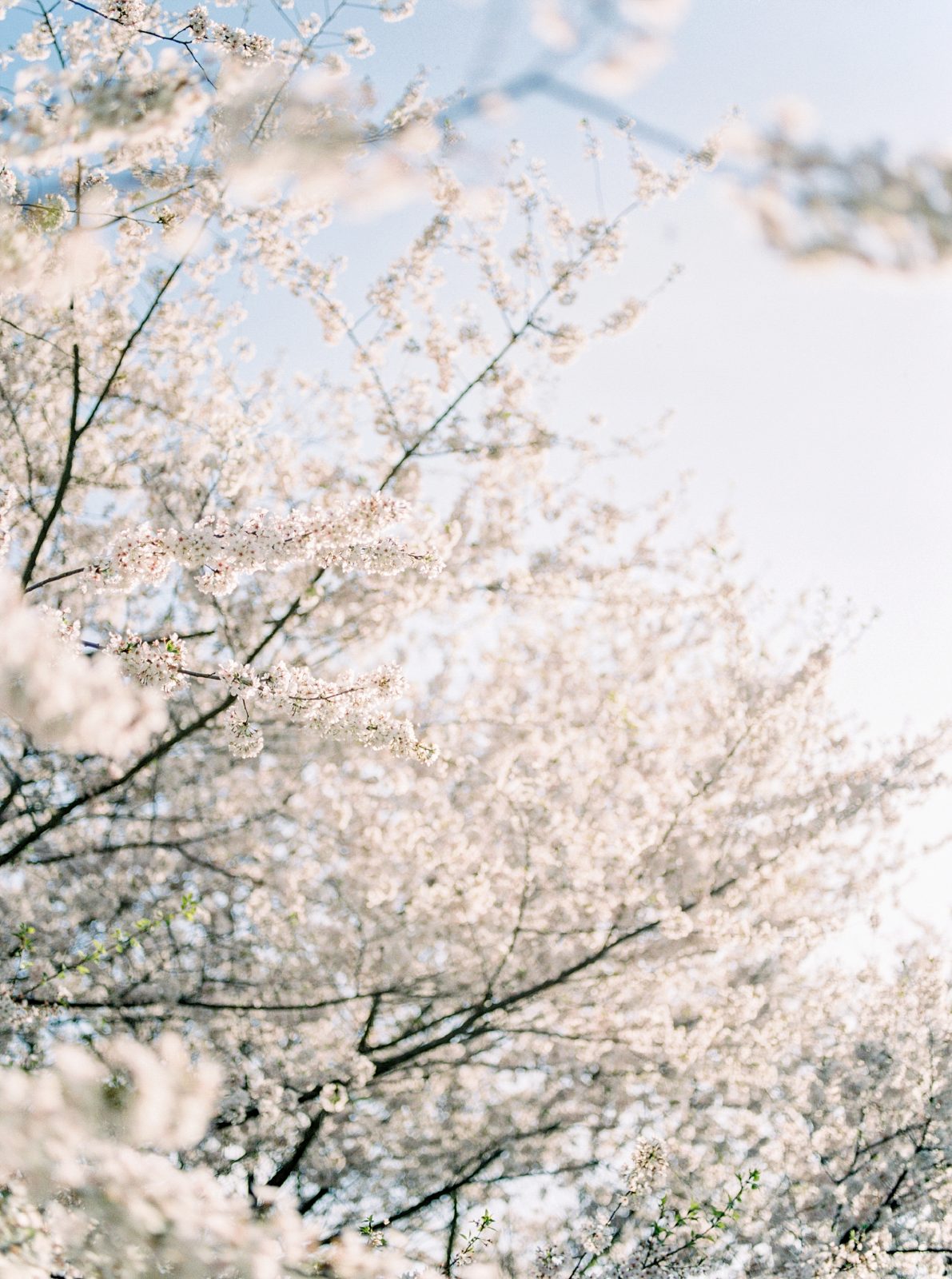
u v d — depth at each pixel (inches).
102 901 303.4
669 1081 324.5
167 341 299.6
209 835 324.8
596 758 345.4
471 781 365.1
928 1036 367.2
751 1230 304.8
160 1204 95.3
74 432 231.9
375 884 316.8
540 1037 324.8
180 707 304.8
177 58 123.0
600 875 314.3
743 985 363.9
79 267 125.9
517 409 308.8
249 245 288.0
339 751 336.2
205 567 173.3
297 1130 285.9
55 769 301.9
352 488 313.0
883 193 25.2
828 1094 356.8
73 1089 87.6
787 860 332.2
